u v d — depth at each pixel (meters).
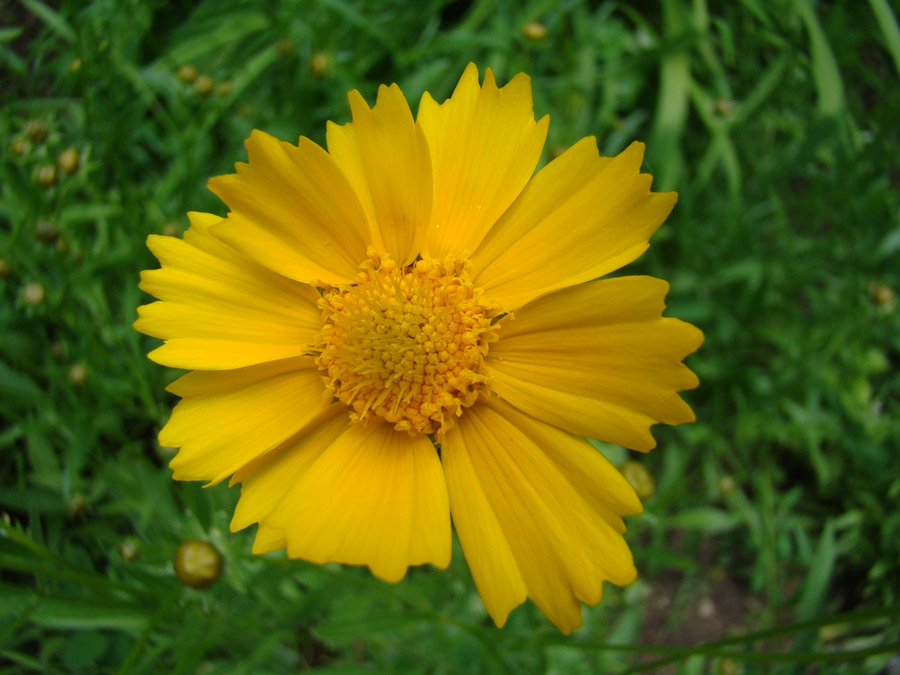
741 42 0.15
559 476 0.07
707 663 0.14
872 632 0.13
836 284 0.14
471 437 0.07
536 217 0.07
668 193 0.07
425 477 0.07
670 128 0.14
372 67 0.15
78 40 0.11
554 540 0.07
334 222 0.08
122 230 0.12
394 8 0.14
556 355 0.07
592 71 0.15
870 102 0.16
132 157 0.14
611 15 0.16
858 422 0.13
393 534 0.07
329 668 0.10
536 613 0.12
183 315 0.08
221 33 0.14
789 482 0.15
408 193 0.08
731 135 0.15
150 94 0.13
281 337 0.08
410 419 0.07
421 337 0.07
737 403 0.14
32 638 0.11
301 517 0.07
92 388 0.12
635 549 0.11
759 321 0.14
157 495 0.11
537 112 0.14
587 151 0.07
